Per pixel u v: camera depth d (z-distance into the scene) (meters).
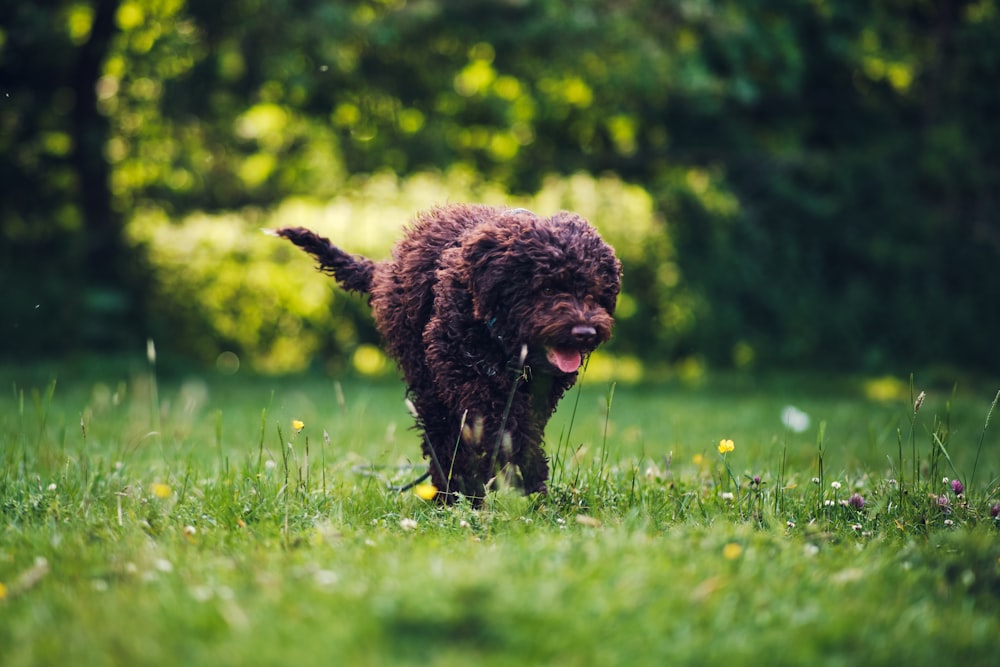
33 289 14.88
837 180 17.02
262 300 16.48
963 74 16.75
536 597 3.01
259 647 2.76
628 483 5.32
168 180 15.96
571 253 4.75
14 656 2.84
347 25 13.84
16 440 6.31
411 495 5.04
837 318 16.77
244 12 14.12
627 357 16.81
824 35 16.75
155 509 4.70
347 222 16.22
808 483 5.46
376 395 12.43
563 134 17.62
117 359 14.61
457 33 15.09
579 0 14.82
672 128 17.53
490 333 4.85
